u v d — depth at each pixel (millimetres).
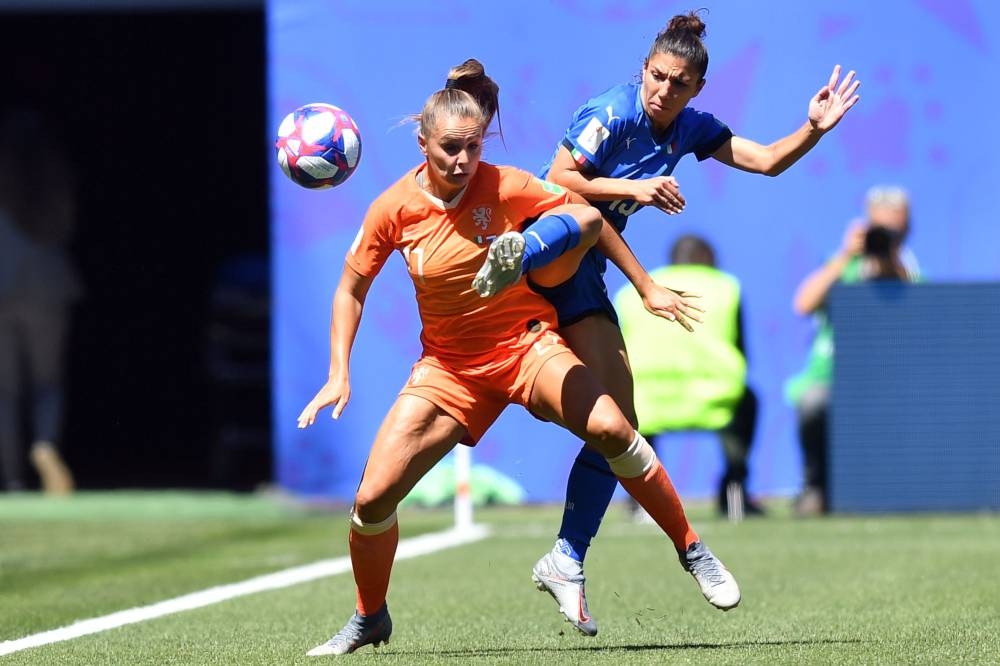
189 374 72000
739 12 44000
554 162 20156
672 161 20625
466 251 18266
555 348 18641
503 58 44250
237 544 36562
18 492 52250
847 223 43875
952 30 43812
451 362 18766
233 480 57500
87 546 36406
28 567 32312
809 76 43969
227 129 75500
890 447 41594
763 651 18547
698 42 19812
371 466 18594
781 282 43812
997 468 41344
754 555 31672
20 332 52000
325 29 44500
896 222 42750
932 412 41500
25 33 74000
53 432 52344
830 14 43969
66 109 74938
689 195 44094
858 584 26453
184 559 33469
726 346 42281
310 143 19469
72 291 52906
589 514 19672
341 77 44500
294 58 44500
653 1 43906
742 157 20828
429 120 17656
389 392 44625
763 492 43625
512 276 16797
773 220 43906
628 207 20516
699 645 19391
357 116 44500
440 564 30938
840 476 41688
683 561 19516
